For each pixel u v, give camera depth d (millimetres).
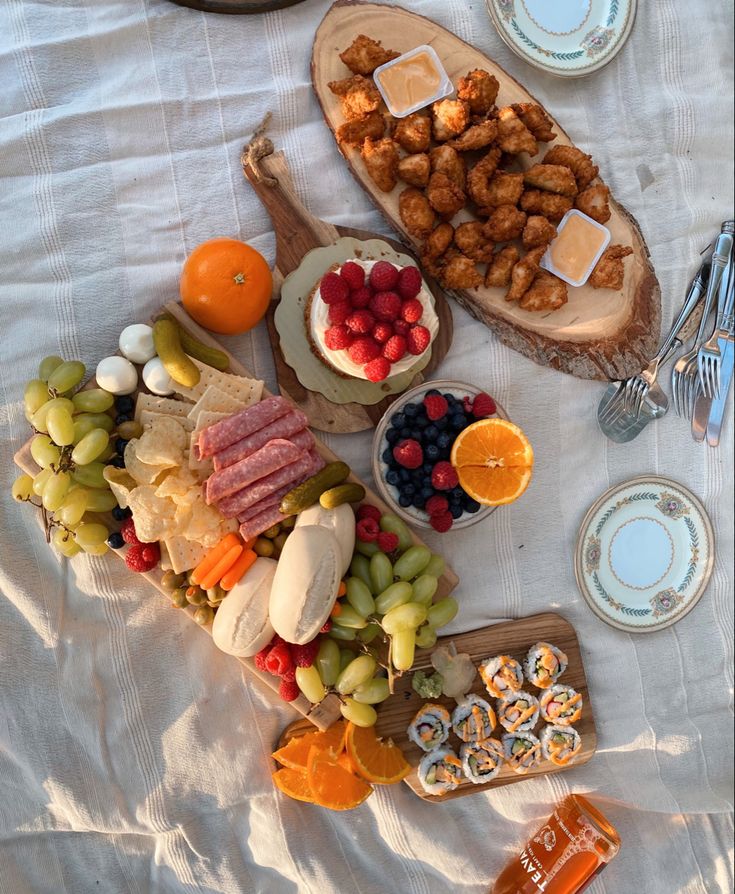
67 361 737
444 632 819
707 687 867
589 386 825
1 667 777
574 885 798
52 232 756
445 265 764
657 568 851
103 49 757
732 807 862
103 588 776
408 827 822
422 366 776
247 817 818
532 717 808
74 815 786
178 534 687
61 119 750
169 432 686
